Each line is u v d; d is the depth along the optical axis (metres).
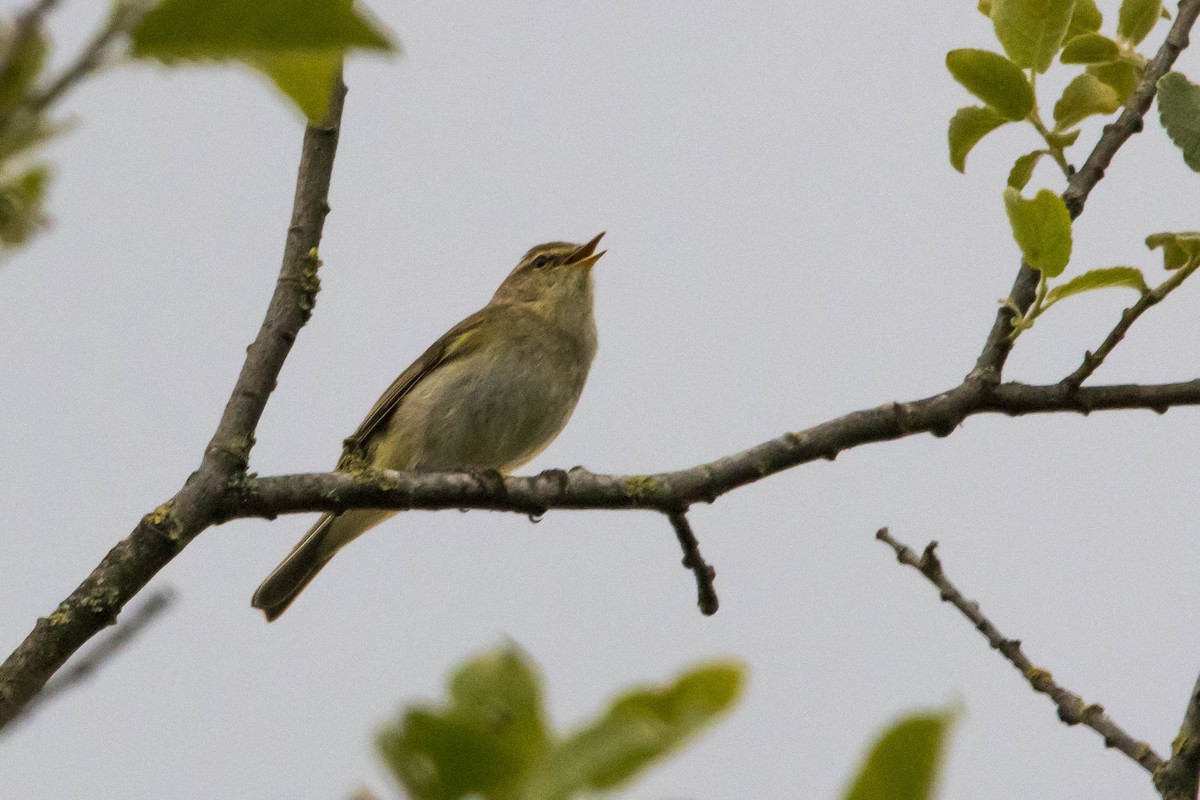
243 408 9.39
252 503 9.29
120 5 3.30
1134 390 9.27
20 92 3.28
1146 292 8.84
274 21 3.35
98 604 8.72
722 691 3.91
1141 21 9.99
